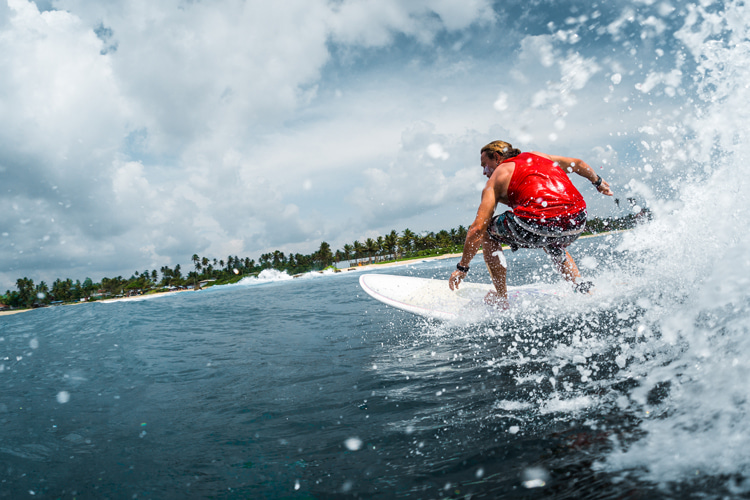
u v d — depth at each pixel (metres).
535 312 2.30
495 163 2.54
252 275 76.50
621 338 1.42
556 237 2.23
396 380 1.58
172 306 6.58
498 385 1.29
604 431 0.82
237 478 0.96
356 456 0.99
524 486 0.70
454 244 73.81
